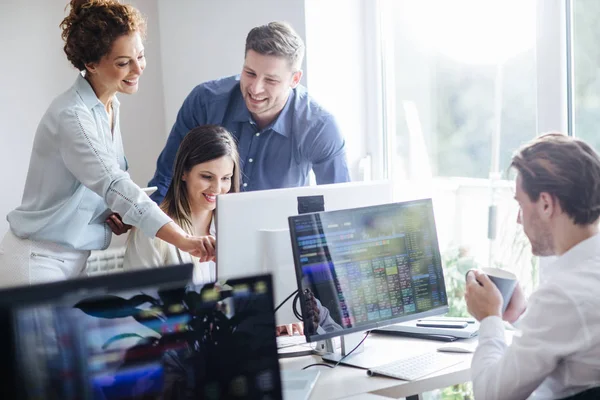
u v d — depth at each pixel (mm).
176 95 3834
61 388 994
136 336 1060
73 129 2289
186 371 1097
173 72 3826
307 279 1986
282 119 2963
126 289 1056
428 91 3201
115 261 2826
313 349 2213
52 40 3648
